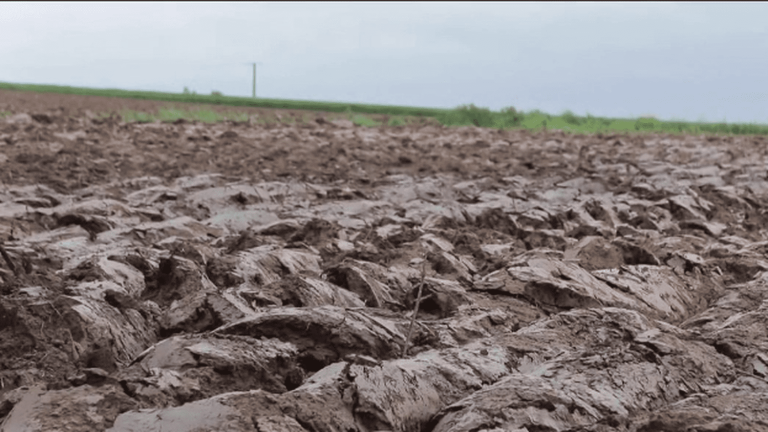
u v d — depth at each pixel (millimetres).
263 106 44906
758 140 20562
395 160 13961
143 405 2883
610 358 3590
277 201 8859
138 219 7121
